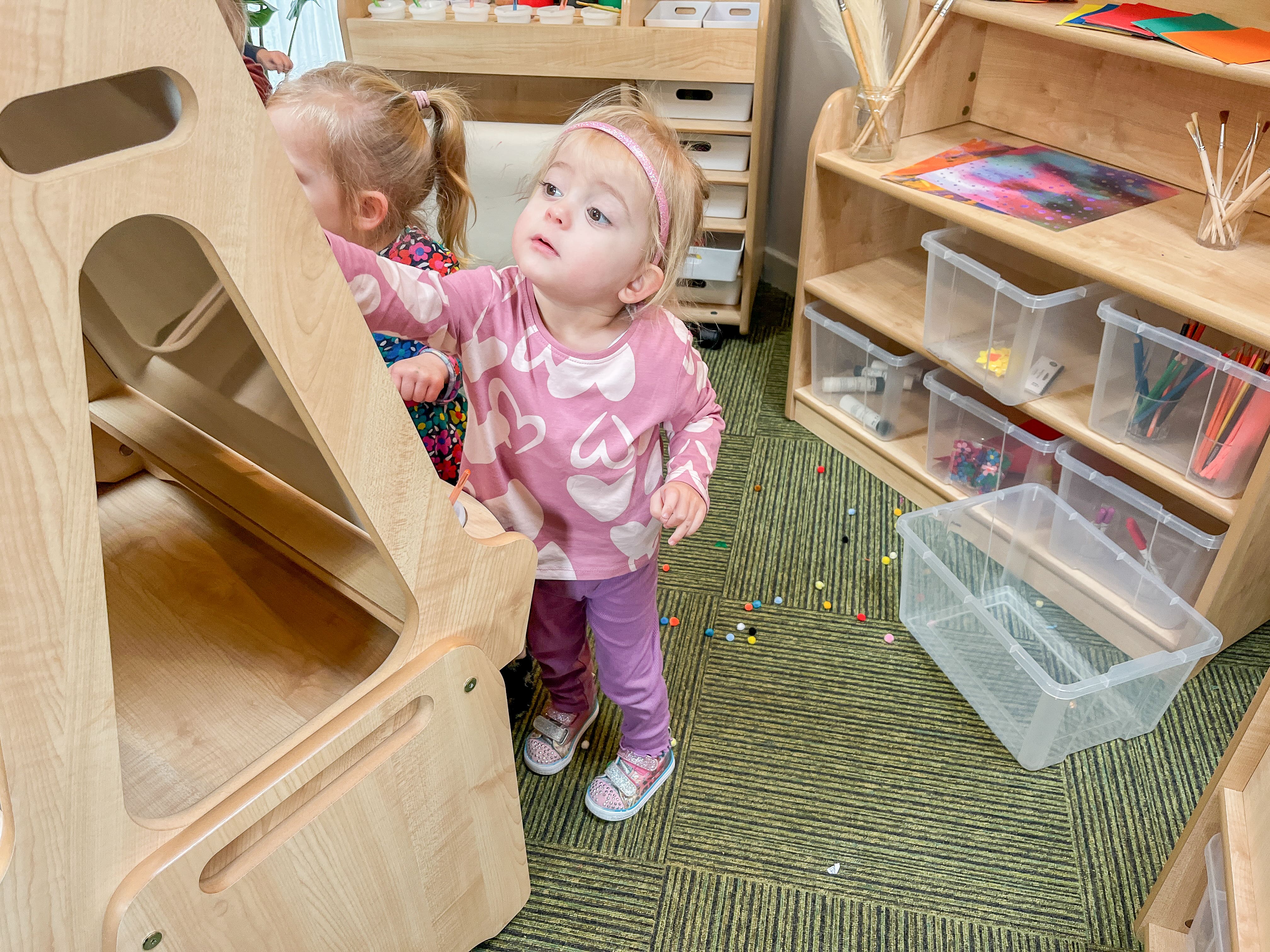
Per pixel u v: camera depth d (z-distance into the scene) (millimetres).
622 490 1050
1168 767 1452
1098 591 1621
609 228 886
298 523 917
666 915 1266
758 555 1857
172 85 538
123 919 678
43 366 502
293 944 850
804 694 1579
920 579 1622
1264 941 847
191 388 838
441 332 942
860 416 2070
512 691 1524
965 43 1927
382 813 891
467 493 1061
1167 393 1439
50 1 429
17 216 462
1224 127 1441
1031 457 1770
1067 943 1236
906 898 1288
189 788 786
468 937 1130
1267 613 1652
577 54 2170
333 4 2826
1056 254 1486
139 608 971
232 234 554
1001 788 1428
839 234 2059
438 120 1258
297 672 898
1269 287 1370
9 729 575
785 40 2463
